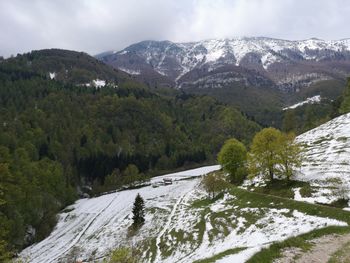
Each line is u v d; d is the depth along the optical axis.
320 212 46.81
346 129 95.44
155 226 80.06
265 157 72.31
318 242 28.00
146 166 181.12
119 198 123.75
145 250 66.88
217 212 71.25
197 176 142.50
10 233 80.81
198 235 62.91
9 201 85.94
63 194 128.88
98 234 87.06
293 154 69.81
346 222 39.28
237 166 94.38
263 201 64.50
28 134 172.25
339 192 54.25
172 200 102.56
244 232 53.34
